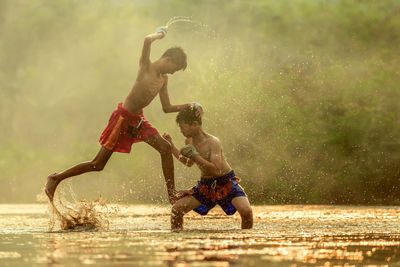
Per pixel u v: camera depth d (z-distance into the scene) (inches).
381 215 664.4
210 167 505.4
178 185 1097.4
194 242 367.9
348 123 1232.8
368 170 1186.6
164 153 565.6
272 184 1157.7
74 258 292.2
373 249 325.7
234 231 467.2
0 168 1839.3
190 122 522.9
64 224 528.4
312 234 429.4
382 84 1343.5
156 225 568.7
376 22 1993.1
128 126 554.9
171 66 551.2
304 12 2242.9
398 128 1220.5
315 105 1294.3
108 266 261.9
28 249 338.3
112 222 612.4
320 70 1414.9
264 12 2335.1
